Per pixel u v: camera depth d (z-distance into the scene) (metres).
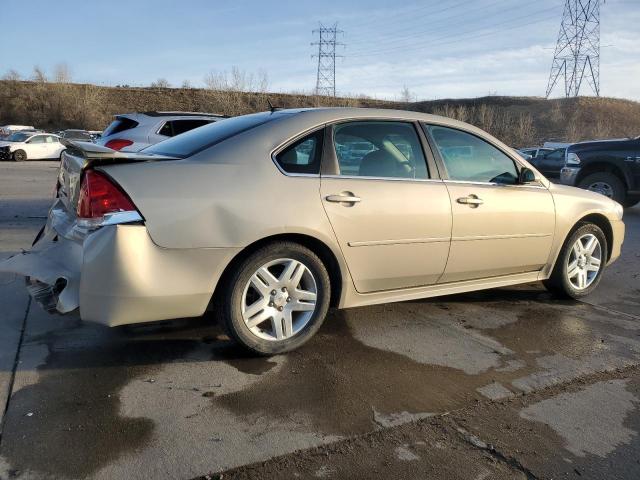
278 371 3.40
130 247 3.01
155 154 3.65
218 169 3.31
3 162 25.81
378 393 3.18
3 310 4.20
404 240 3.86
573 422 2.96
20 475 2.35
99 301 3.04
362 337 4.00
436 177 4.09
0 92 56.69
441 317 4.50
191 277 3.19
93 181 3.06
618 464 2.61
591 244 5.12
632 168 10.64
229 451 2.57
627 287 5.66
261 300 3.48
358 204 3.65
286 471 2.46
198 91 61.19
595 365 3.68
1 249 6.24
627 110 57.12
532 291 5.38
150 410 2.89
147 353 3.57
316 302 3.63
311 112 3.79
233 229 3.25
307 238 3.54
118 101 58.34
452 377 3.42
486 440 2.76
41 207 9.73
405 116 4.09
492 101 60.38
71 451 2.52
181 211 3.13
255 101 53.34
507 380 3.41
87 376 3.24
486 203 4.25
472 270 4.32
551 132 50.25
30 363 3.37
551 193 4.74
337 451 2.61
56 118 55.22
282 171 3.48
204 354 3.59
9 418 2.76
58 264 3.29
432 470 2.50
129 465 2.44
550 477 2.50
